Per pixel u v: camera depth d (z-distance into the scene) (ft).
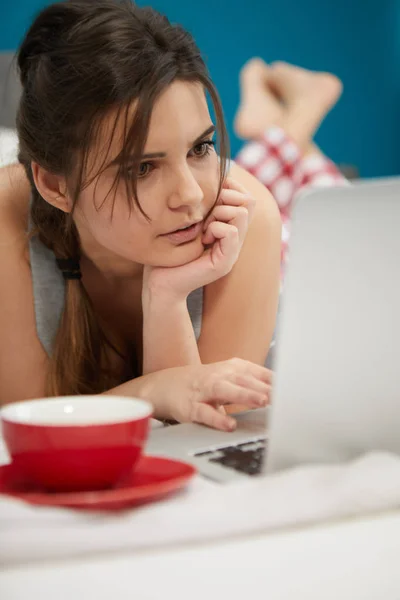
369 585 1.57
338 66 14.94
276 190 9.70
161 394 3.30
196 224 3.69
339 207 1.78
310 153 11.29
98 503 1.67
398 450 1.99
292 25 14.52
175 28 3.47
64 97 3.42
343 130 15.12
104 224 3.54
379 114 15.34
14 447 1.83
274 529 1.59
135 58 3.25
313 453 1.98
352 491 1.68
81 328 4.17
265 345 4.52
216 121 3.64
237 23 14.10
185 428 2.83
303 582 1.51
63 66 3.44
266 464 1.99
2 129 6.07
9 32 12.65
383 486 1.71
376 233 1.80
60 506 1.67
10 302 4.15
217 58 14.05
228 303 4.30
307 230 1.79
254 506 1.62
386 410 1.94
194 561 1.47
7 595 1.38
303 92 11.29
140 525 1.54
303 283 1.82
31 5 12.62
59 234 4.02
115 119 3.27
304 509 1.62
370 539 1.59
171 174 3.34
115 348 4.39
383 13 15.12
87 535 1.49
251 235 4.32
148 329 3.98
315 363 1.89
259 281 4.35
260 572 1.49
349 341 1.87
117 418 1.86
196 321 4.33
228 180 4.04
